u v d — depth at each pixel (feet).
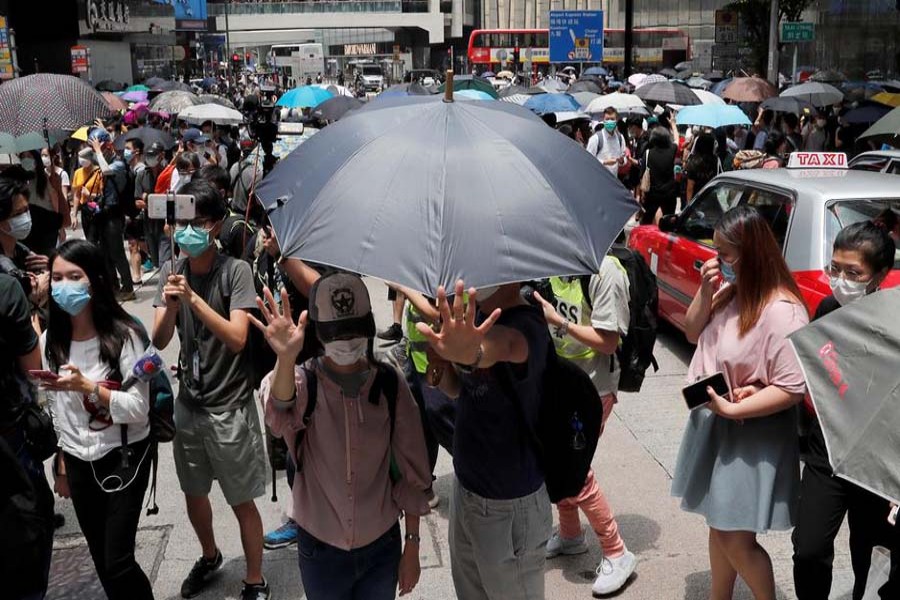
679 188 41.65
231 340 11.92
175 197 11.64
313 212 8.30
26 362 11.43
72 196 40.47
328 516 9.85
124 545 11.27
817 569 10.80
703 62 135.33
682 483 11.55
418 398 11.28
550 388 9.58
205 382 12.54
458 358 8.02
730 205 23.00
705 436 11.19
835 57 84.79
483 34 178.29
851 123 53.06
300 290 12.87
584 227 8.43
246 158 25.17
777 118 57.31
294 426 9.64
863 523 10.84
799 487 10.97
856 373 7.13
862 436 6.78
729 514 10.77
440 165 8.26
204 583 13.66
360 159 8.52
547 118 41.34
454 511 10.07
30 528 9.72
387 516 10.07
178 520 15.89
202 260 12.35
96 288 10.96
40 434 11.37
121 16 128.57
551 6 331.57
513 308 9.37
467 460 9.66
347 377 9.70
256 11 318.45
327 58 266.36
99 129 43.93
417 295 9.68
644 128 62.80
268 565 14.28
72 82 26.58
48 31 108.88
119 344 11.03
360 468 9.77
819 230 18.84
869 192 19.42
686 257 23.99
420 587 13.70
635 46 172.76
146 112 60.80
